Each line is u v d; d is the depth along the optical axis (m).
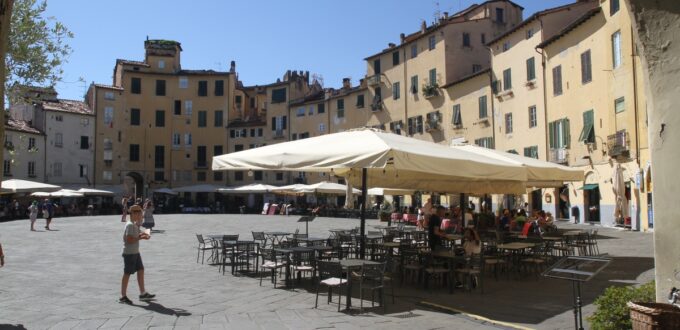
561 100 34.97
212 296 9.74
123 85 65.94
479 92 44.94
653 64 5.30
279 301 9.30
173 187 68.00
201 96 69.62
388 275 10.05
